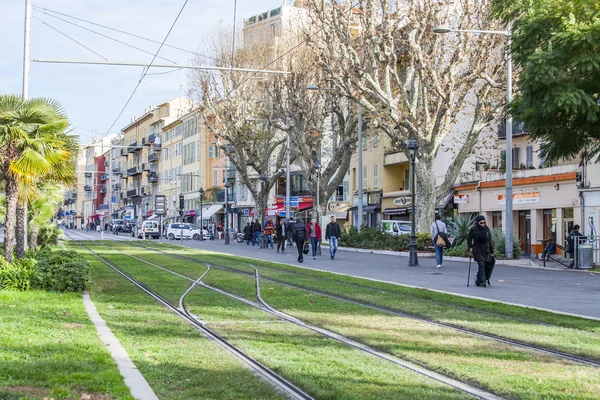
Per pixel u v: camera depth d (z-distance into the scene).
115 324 12.03
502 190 42.41
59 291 17.03
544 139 18.73
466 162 47.28
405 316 13.84
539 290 18.98
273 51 52.72
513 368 8.84
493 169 44.44
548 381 8.08
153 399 6.85
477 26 33.31
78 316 12.63
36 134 18.62
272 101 50.94
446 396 7.31
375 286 19.69
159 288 19.00
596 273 25.62
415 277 23.30
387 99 34.06
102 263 29.83
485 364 9.07
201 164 95.94
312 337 11.15
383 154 58.22
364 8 33.75
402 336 11.28
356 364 8.93
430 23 33.41
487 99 36.50
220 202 91.56
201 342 10.54
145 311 14.08
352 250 43.09
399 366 8.94
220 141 56.25
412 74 35.34
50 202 28.33
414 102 34.88
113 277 22.61
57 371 7.81
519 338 11.12
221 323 12.66
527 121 17.62
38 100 18.80
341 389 7.53
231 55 53.47
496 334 11.52
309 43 36.53
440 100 34.91
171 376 8.09
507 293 18.19
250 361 9.15
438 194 36.41
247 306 15.18
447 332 11.73
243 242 66.19
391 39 33.59
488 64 34.16
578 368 8.88
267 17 75.12
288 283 20.89
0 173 18.53
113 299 16.16
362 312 14.30
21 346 9.21
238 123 54.53
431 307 15.09
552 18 17.27
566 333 11.60
